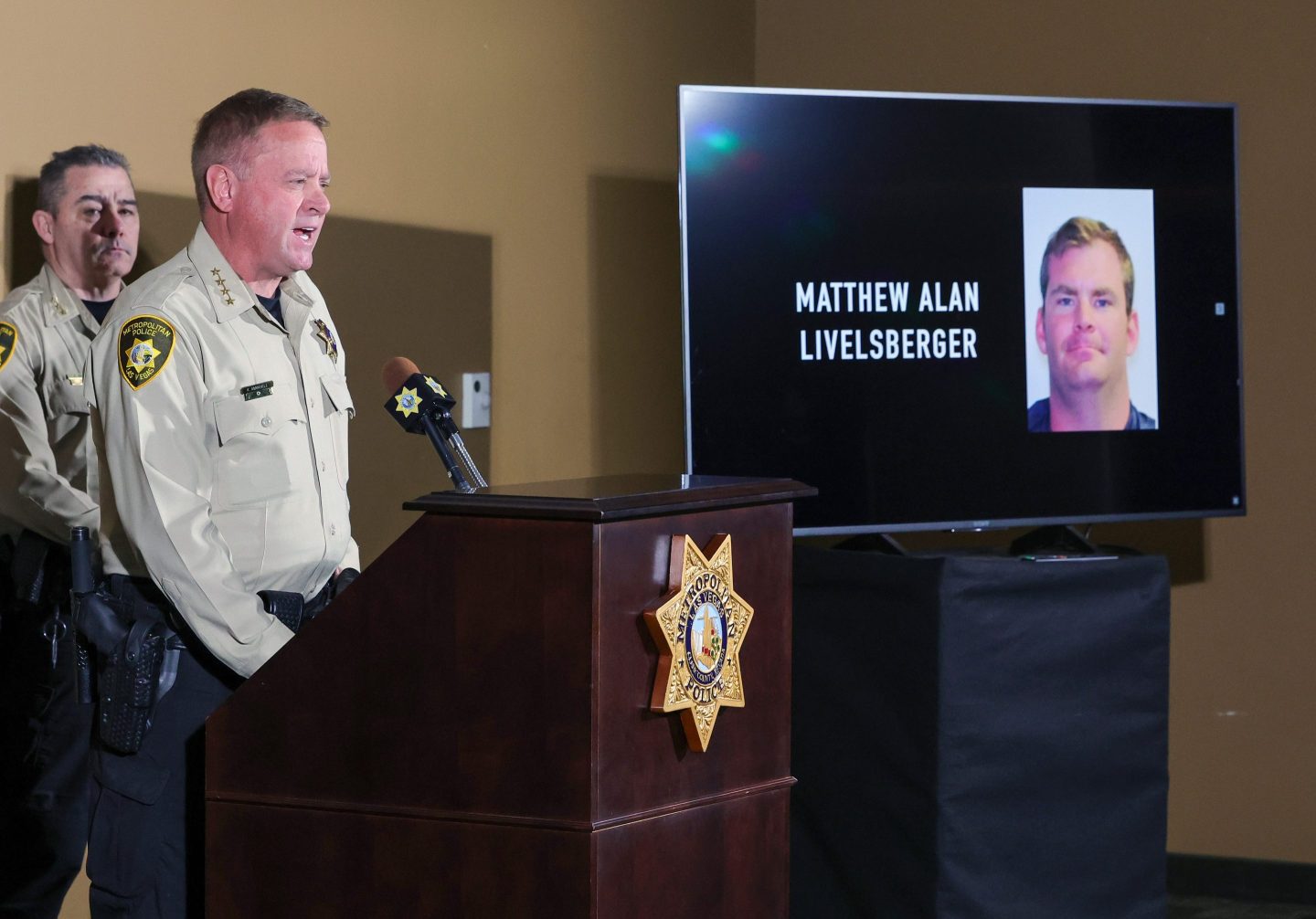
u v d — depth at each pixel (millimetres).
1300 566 9883
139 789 4312
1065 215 8711
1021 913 7426
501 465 8594
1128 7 10094
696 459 8156
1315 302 9789
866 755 7609
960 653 7270
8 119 5500
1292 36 9781
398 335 7664
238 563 4680
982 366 8594
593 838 3434
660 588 3582
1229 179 8984
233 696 3785
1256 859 10008
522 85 8672
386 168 7539
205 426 4652
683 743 3650
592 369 9500
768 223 8258
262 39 6719
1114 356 8789
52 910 5703
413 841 3605
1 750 5496
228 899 3779
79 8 5785
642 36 9859
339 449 5168
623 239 9805
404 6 7641
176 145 6285
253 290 4938
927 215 8500
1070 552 8195
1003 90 10375
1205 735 10102
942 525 8539
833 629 7715
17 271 5535
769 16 10969
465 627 3551
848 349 8383
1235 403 9016
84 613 4395
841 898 7805
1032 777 7441
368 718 3646
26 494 5492
